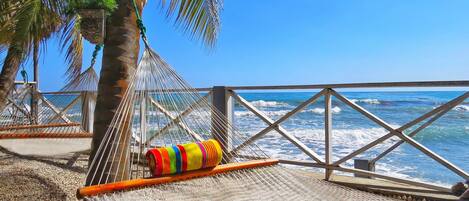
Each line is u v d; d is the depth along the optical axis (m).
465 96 2.62
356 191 2.15
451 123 9.36
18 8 2.58
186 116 2.54
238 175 2.09
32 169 3.37
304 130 9.62
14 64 4.36
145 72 2.37
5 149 4.44
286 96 17.39
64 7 2.36
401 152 6.57
